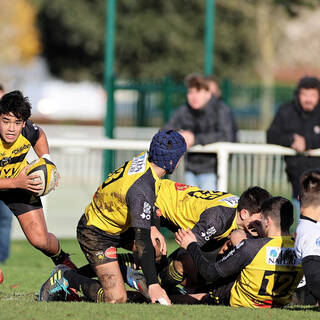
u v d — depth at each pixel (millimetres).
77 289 20516
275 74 114062
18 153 21297
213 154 31203
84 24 107188
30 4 118812
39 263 33750
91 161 37062
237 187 32062
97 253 19906
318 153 30578
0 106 19969
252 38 102812
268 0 88312
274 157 31969
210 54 52156
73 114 131750
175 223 20516
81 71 120250
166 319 16016
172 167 18688
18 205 21812
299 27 104938
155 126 47500
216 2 92750
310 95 30578
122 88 46812
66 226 41938
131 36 102812
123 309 17031
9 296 21781
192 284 20844
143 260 17953
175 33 102562
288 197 31953
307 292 20469
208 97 31688
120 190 18641
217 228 19281
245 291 18609
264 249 18125
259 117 51750
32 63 129875
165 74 102688
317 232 17188
